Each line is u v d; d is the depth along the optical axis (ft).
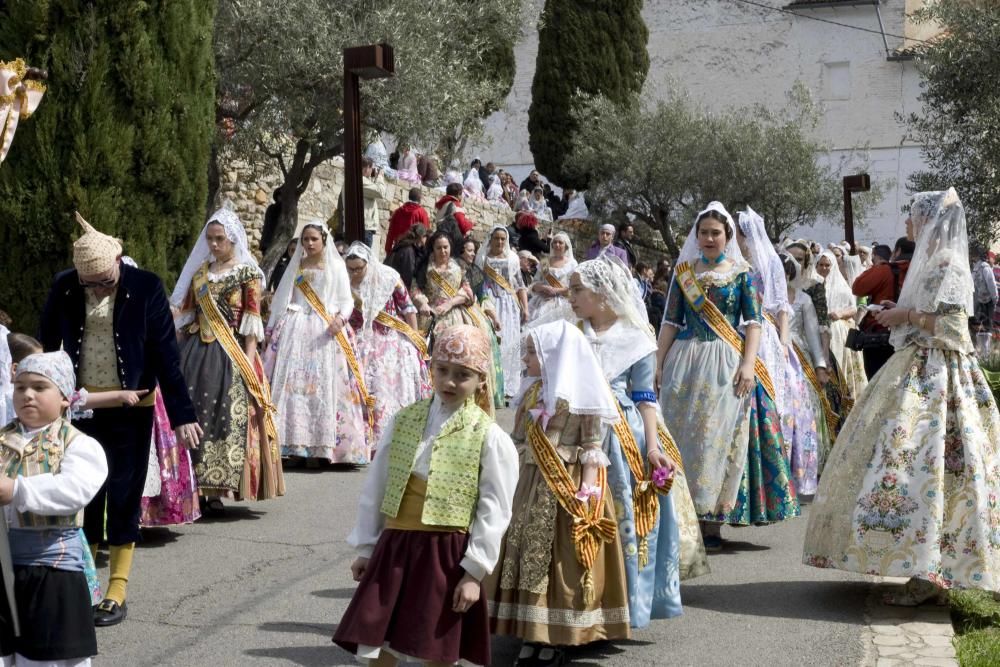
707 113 104.47
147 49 32.01
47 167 31.14
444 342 14.16
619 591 16.85
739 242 28.78
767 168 99.66
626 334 18.33
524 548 16.53
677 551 18.51
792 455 30.55
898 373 20.68
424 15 56.39
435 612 13.35
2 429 14.32
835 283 42.09
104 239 19.92
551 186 118.21
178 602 20.25
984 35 79.00
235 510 27.91
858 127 123.24
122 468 19.61
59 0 31.12
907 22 123.24
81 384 20.08
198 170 33.78
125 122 32.01
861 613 20.27
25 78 19.12
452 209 55.62
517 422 17.49
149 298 20.25
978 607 21.02
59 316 20.36
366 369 36.01
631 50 112.37
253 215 59.82
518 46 130.62
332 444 32.60
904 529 19.92
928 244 20.88
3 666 14.12
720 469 24.09
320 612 19.74
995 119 77.41
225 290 27.04
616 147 102.17
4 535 13.71
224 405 26.48
